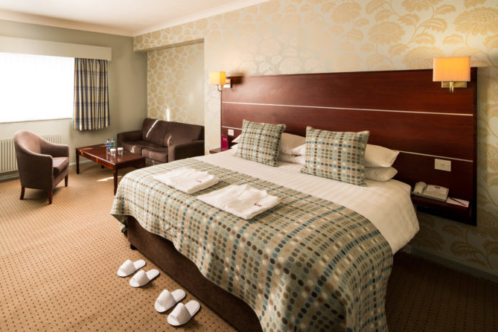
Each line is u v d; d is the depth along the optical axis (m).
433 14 2.31
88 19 4.52
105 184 4.38
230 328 1.77
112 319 1.80
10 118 4.46
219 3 3.72
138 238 2.49
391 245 1.74
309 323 1.32
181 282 2.10
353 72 2.78
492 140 2.18
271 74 3.47
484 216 2.28
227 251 1.64
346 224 1.66
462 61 1.98
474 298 2.07
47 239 2.74
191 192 2.08
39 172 3.51
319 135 2.56
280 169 2.79
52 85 4.80
